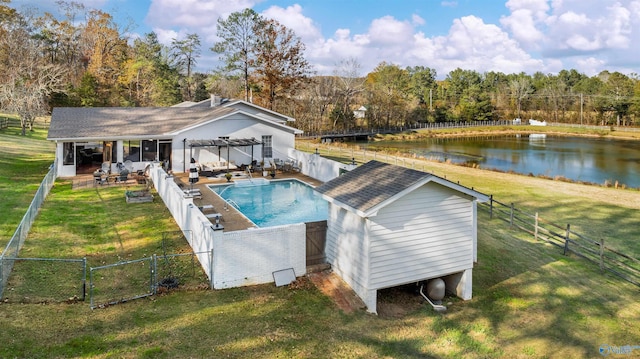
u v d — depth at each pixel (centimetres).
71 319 907
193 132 2667
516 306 1191
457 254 1212
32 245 1295
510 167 4375
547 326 1094
